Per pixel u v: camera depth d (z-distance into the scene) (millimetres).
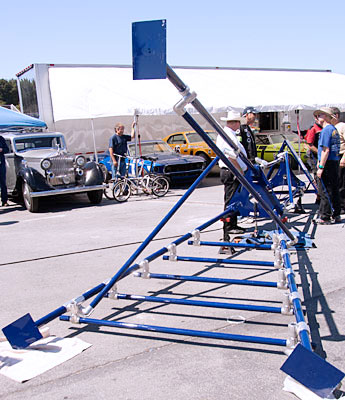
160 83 13773
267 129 19984
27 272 5223
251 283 3838
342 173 7391
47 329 3430
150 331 3311
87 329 3594
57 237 7016
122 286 4555
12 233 7527
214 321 3633
